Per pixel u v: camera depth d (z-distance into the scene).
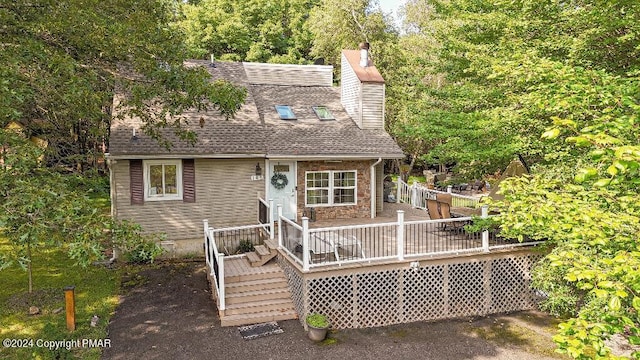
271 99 18.09
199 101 11.57
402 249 10.46
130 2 11.04
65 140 12.05
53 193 5.89
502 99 11.00
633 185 5.57
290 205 15.70
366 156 15.87
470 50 11.31
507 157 11.15
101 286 11.97
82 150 13.34
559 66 6.19
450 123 11.99
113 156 13.16
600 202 5.83
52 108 9.55
